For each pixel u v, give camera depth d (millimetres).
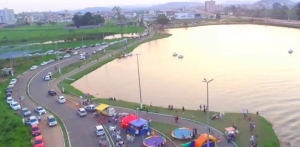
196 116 86938
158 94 116125
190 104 102500
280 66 150375
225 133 73250
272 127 81250
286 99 102500
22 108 97938
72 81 137750
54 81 134500
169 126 79875
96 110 92250
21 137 74000
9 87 122750
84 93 117375
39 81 134500
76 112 93688
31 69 157750
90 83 136625
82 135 76500
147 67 165375
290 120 85688
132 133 76125
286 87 115688
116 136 73625
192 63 169250
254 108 96125
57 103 103125
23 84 130000
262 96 107000
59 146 70625
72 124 84125
